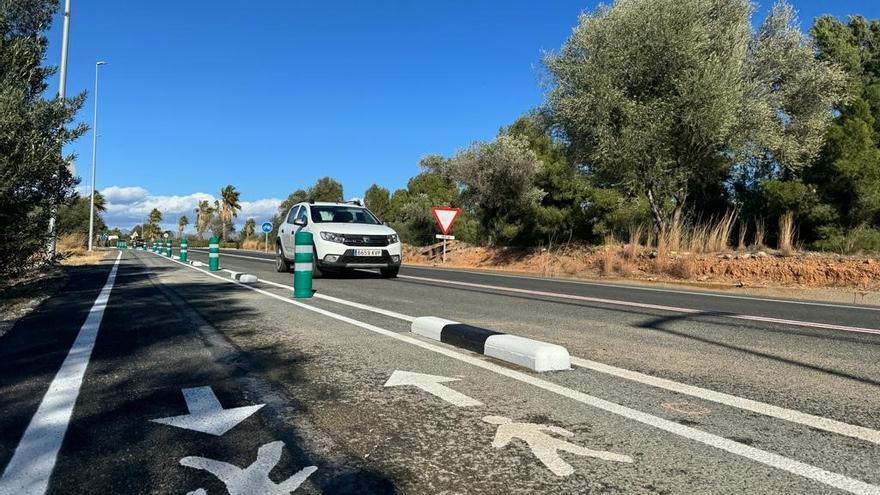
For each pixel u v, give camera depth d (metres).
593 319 6.63
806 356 4.72
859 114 15.08
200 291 9.15
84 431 2.91
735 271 13.01
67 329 5.68
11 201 7.70
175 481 2.36
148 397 3.47
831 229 13.88
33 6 8.55
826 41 17.27
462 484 2.34
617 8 15.07
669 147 14.31
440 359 4.47
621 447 2.72
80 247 32.34
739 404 3.38
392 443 2.77
